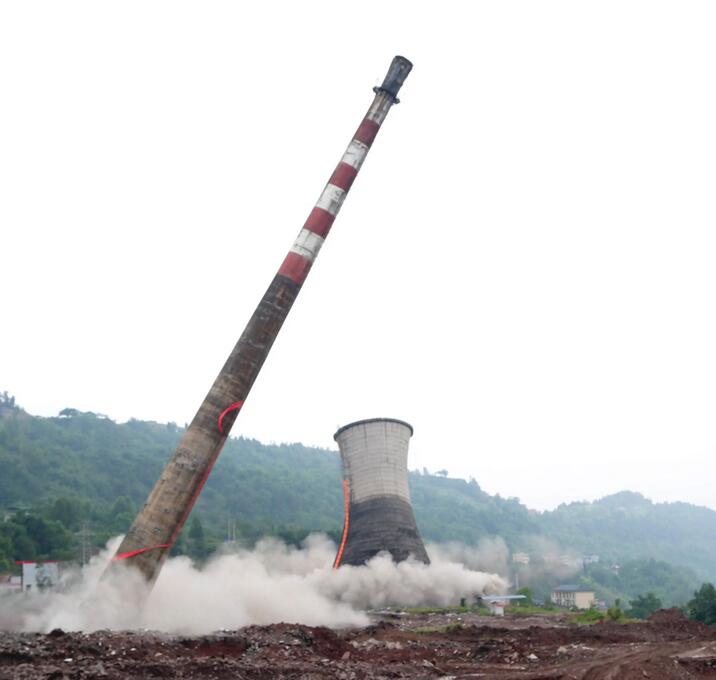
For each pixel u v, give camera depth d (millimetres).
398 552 78625
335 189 54375
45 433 192625
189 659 27281
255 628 36188
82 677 22734
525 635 42062
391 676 27703
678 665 30562
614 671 28469
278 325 50031
